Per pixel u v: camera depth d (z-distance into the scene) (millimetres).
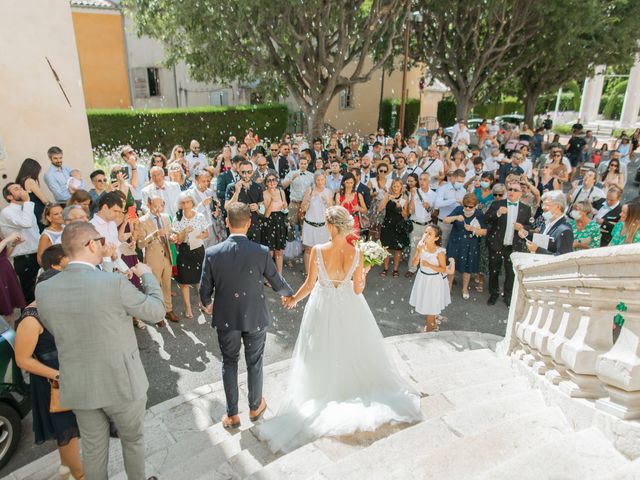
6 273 4848
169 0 12266
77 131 8039
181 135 19797
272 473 2719
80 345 2463
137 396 2602
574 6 15508
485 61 18312
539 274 3420
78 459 3111
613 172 9188
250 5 11273
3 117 7129
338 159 9633
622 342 2217
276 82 16312
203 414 4000
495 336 5438
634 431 2105
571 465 2125
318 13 12516
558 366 2992
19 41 7152
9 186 5363
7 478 3242
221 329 3443
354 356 3545
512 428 2670
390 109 26078
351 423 3100
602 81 37062
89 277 2463
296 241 7820
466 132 15695
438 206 7156
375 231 7957
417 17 16922
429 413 3254
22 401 3691
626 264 2146
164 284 5695
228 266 3334
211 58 13617
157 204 5445
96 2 19984
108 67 20828
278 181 6812
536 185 9312
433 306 5504
